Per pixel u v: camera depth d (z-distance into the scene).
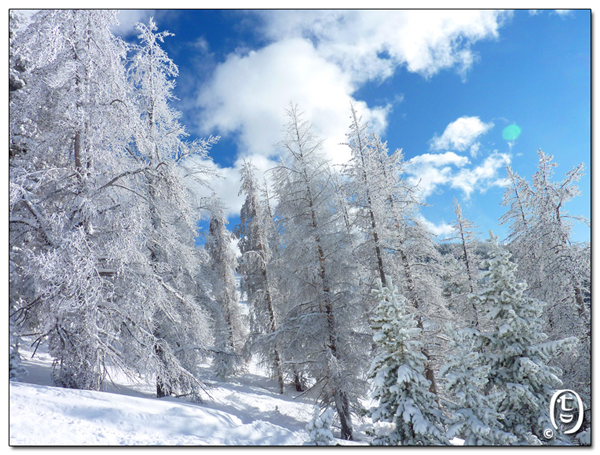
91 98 10.20
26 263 9.04
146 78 12.97
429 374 13.18
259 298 20.78
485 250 18.16
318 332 12.20
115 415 7.46
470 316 16.58
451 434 6.96
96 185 10.23
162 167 11.21
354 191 13.90
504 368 8.41
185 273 14.77
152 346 10.80
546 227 14.70
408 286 14.41
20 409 6.88
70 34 10.17
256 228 21.78
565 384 12.16
